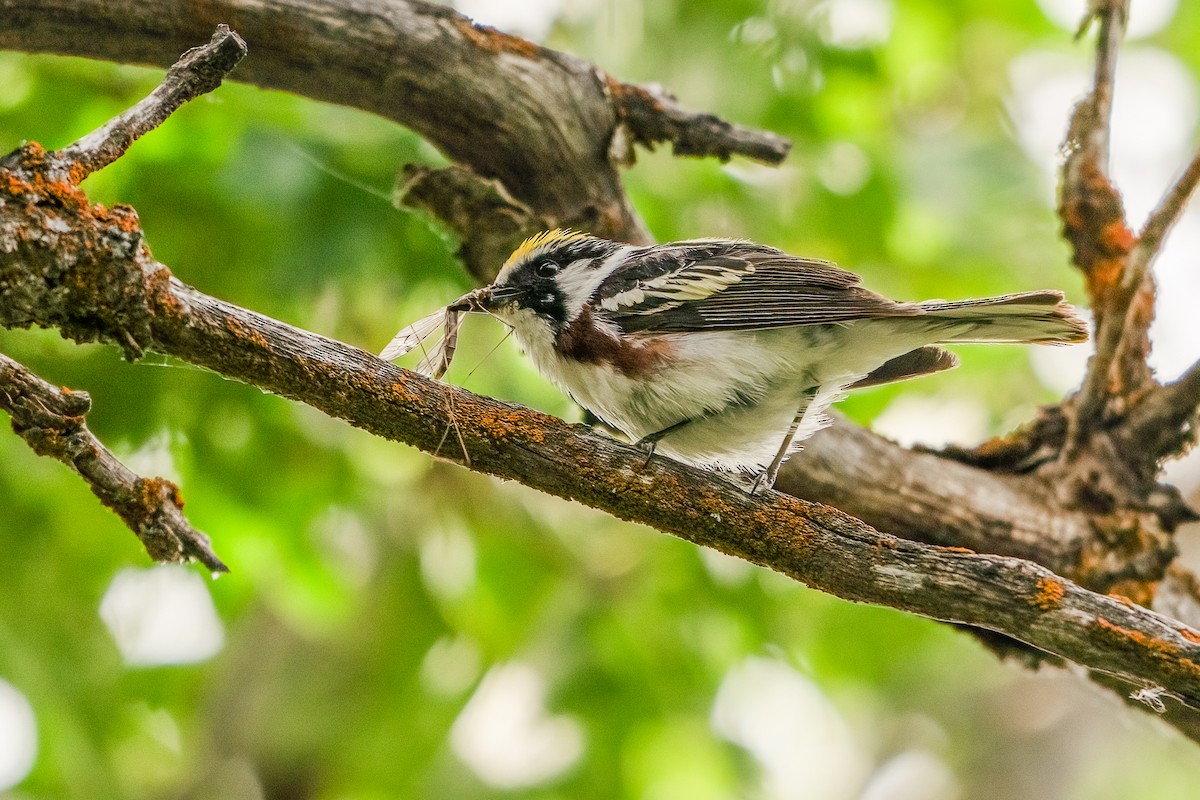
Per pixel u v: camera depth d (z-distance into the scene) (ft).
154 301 19.89
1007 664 30.66
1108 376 29.43
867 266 46.93
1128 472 29.89
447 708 46.47
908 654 53.93
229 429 39.06
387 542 46.29
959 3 50.83
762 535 22.30
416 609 46.47
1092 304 30.30
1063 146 30.99
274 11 27.48
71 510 39.32
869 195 44.80
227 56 21.03
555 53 29.91
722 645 46.29
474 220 31.09
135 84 36.94
